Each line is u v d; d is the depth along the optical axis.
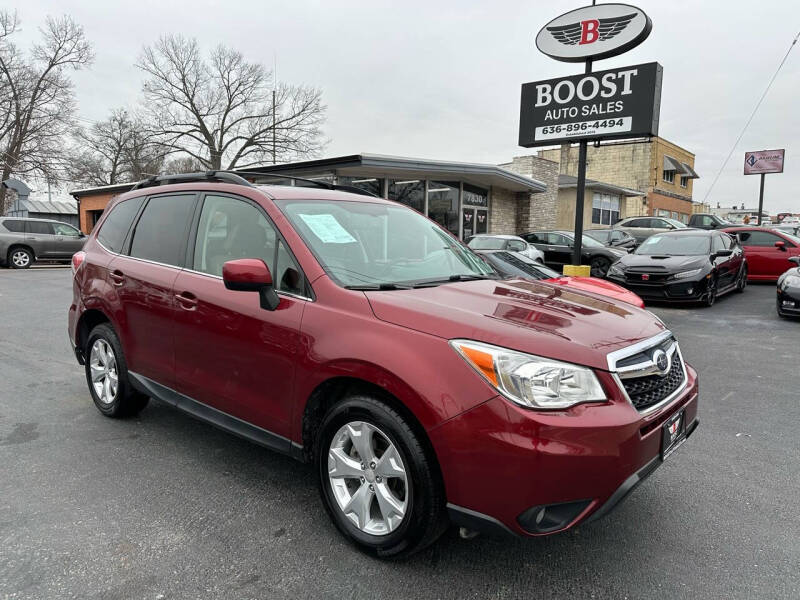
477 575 2.37
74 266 4.45
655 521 2.83
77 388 5.00
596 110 9.94
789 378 5.59
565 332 2.29
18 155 35.25
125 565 2.41
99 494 3.04
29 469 3.34
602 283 7.27
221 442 3.80
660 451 2.34
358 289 2.65
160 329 3.46
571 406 2.07
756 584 2.32
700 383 5.42
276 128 40.66
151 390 3.60
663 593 2.26
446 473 2.16
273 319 2.76
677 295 10.16
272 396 2.80
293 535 2.67
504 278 3.47
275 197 3.13
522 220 22.12
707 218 24.02
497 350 2.13
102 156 46.56
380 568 2.41
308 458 2.76
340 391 2.65
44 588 2.24
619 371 2.20
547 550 2.57
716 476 3.36
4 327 7.88
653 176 35.28
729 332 8.09
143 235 3.85
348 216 3.29
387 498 2.39
